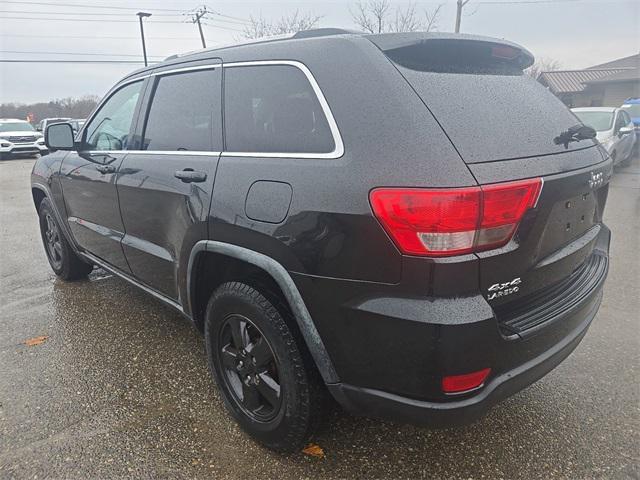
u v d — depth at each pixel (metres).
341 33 2.21
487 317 1.64
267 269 2.01
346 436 2.37
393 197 1.63
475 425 2.45
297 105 2.04
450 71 2.01
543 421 2.47
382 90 1.79
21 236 6.66
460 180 1.60
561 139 2.11
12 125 21.30
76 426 2.47
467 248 1.61
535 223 1.79
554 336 2.00
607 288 4.25
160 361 3.10
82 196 3.67
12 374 2.96
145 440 2.37
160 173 2.68
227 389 2.45
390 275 1.67
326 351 1.91
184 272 2.58
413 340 1.64
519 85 2.25
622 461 2.18
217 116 2.42
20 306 4.03
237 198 2.13
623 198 8.62
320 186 1.82
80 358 3.15
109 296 4.22
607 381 2.81
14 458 2.25
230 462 2.22
